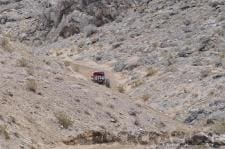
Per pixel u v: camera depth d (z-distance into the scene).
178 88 55.75
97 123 29.77
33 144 23.08
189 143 21.38
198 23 81.75
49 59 46.03
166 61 68.19
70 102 31.02
